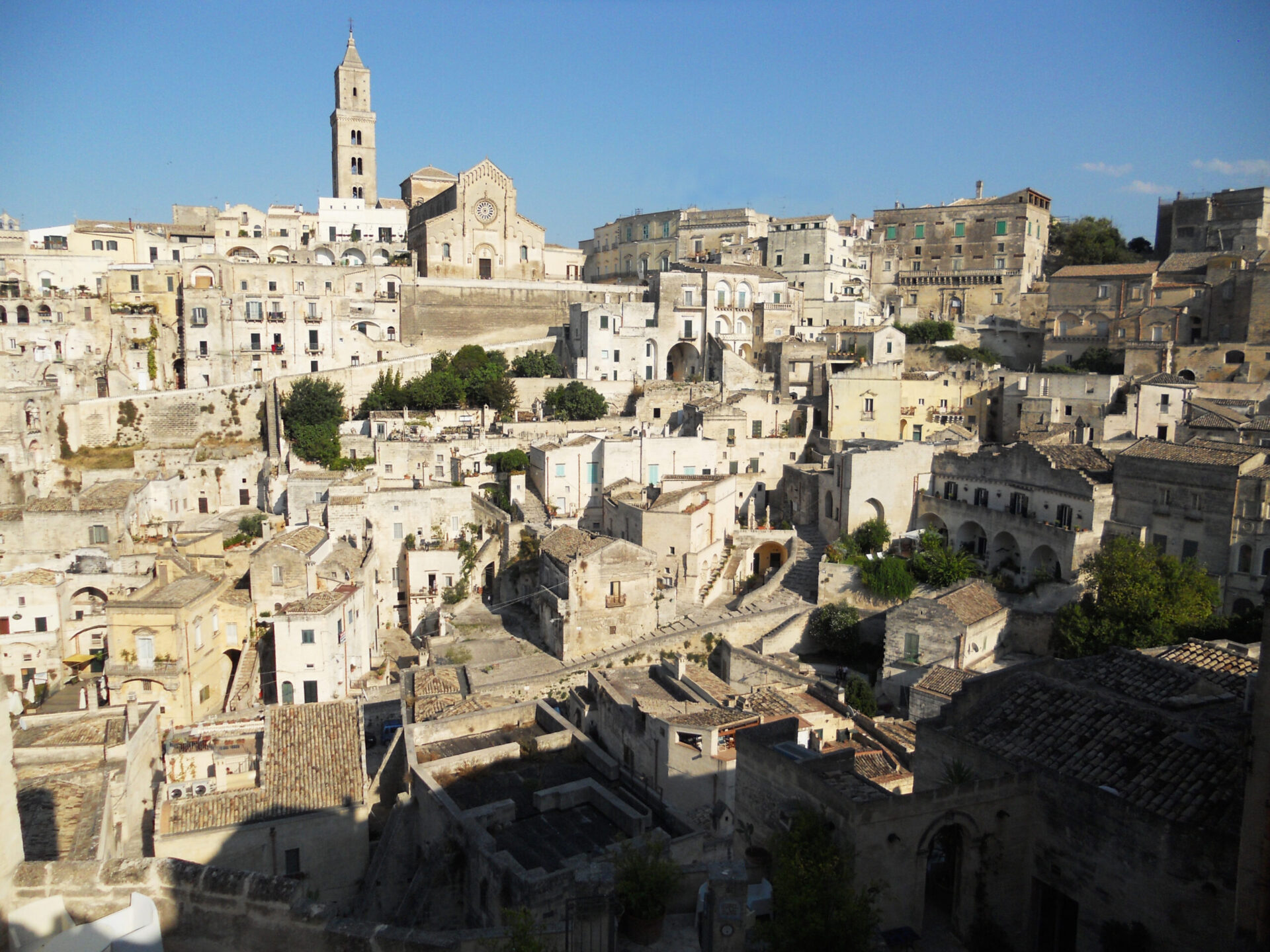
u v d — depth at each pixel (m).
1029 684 40.34
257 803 48.50
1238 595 68.25
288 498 102.56
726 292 144.75
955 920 35.47
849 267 163.12
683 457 106.06
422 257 166.00
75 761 46.31
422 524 96.06
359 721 55.66
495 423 121.00
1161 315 123.56
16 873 25.83
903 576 80.25
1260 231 134.75
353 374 130.38
